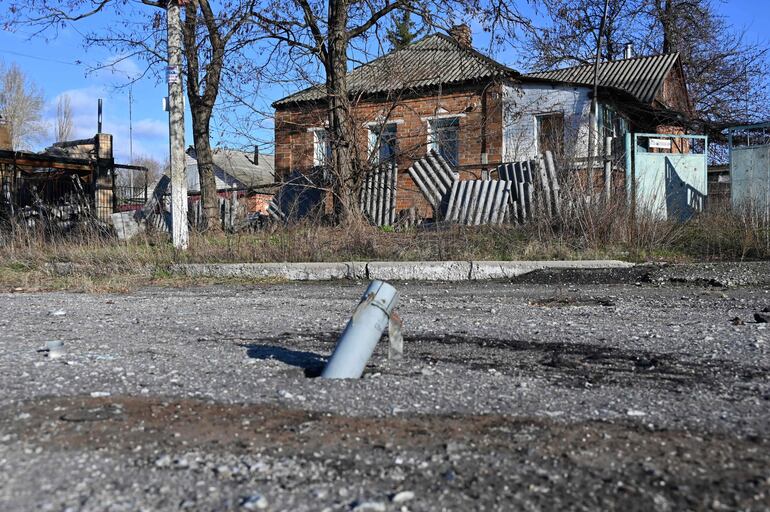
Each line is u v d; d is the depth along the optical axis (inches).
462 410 114.5
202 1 547.2
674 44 1157.7
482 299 262.7
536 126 698.8
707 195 539.5
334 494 81.6
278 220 454.0
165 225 534.3
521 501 79.4
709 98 1181.1
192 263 384.2
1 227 494.3
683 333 183.6
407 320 213.2
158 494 81.7
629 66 820.0
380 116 600.7
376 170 515.5
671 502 78.9
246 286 333.1
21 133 2251.5
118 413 113.0
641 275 303.7
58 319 228.4
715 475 86.4
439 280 331.3
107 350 170.4
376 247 374.0
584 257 341.7
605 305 242.2
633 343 171.9
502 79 617.6
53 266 406.3
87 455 94.1
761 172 518.6
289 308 247.9
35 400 121.0
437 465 90.0
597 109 676.7
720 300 244.5
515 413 112.8
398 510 77.3
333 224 468.4
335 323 211.8
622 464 90.0
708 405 117.6
